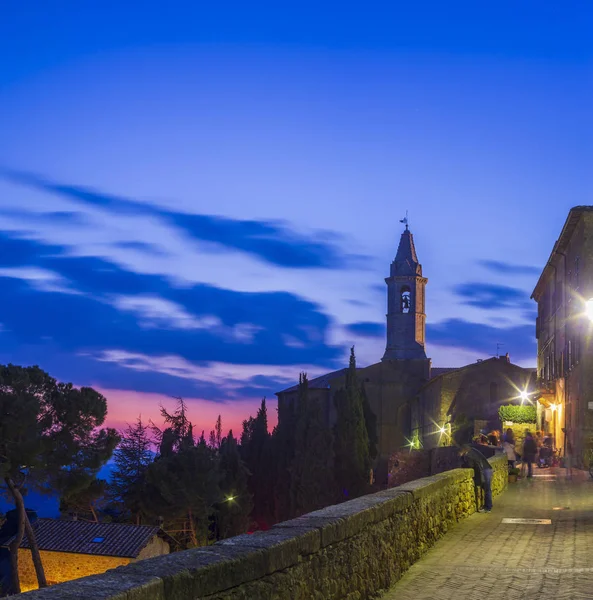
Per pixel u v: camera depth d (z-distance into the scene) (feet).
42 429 155.63
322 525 27.66
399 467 230.27
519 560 41.29
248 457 298.97
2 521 183.11
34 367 158.40
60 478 157.69
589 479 101.09
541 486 90.43
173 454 239.71
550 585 34.71
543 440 142.92
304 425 257.34
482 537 49.80
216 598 20.59
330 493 250.37
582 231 135.23
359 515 31.48
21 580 163.12
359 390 269.64
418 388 337.93
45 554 161.99
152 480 221.05
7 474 148.46
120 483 238.27
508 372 259.60
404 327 370.73
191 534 225.76
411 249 380.58
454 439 236.22
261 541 24.14
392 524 36.86
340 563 29.17
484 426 209.97
